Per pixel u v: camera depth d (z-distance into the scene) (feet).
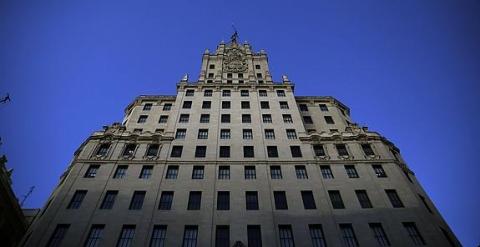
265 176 128.16
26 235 110.83
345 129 157.79
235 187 123.13
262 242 104.01
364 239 104.68
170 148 143.02
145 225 108.58
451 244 109.19
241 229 107.55
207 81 199.52
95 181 125.08
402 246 101.91
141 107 184.44
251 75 205.98
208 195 119.65
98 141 145.79
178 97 179.52
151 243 104.58
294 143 146.00
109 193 121.08
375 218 111.14
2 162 100.17
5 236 103.96
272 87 188.34
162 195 120.67
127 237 106.11
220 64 219.61
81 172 128.98
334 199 119.65
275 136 150.10
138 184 124.36
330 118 179.42
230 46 238.89
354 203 116.78
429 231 106.01
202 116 163.73
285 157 138.00
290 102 175.52
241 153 139.95
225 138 148.87
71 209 113.60
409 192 120.67
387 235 105.60
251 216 111.86
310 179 127.24
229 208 115.14
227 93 183.62
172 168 133.18
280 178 128.26
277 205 116.88
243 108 169.99
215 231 107.04
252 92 184.65
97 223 108.88
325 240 104.99
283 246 104.06
